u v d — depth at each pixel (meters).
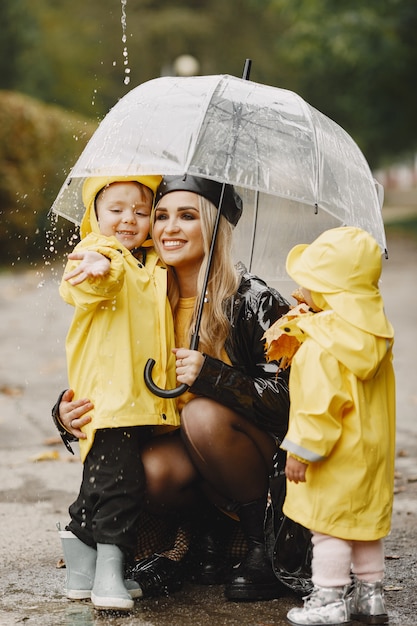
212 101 4.03
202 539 4.23
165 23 43.06
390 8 25.09
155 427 4.06
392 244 26.44
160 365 3.95
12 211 19.75
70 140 20.97
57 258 19.84
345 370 3.62
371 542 3.74
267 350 3.93
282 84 43.12
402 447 6.91
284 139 3.98
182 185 4.02
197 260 4.09
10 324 12.60
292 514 3.67
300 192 3.88
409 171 82.94
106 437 3.83
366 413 3.64
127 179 4.07
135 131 4.01
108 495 3.78
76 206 4.45
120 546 3.79
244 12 44.59
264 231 4.66
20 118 19.89
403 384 9.06
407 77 27.50
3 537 4.95
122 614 3.82
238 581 3.97
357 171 4.23
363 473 3.61
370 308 3.68
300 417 3.58
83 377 3.88
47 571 4.43
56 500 5.65
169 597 4.03
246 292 4.07
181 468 3.95
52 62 35.03
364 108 29.66
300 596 4.00
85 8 41.84
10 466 6.43
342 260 3.70
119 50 42.56
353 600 3.78
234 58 43.81
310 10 25.61
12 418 7.81
